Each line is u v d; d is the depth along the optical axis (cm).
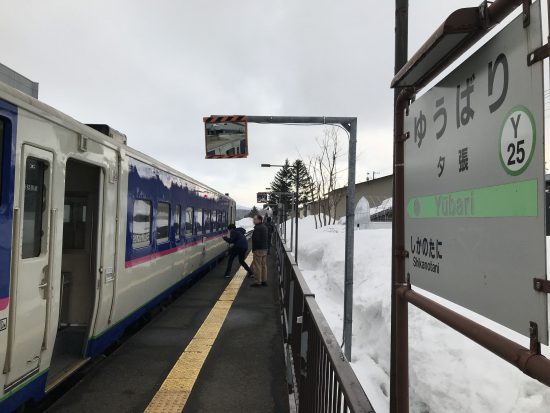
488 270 138
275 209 3762
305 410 327
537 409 331
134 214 620
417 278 200
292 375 443
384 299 663
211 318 782
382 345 580
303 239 2239
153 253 721
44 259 369
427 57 173
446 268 169
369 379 527
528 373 115
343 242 1299
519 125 123
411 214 210
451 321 158
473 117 150
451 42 158
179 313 823
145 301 689
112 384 471
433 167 184
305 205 4903
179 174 930
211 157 801
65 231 500
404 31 348
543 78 113
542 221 112
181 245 950
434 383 410
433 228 183
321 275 1238
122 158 562
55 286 386
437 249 178
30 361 352
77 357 473
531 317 117
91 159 465
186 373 505
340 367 202
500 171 132
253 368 526
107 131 546
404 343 213
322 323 268
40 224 371
